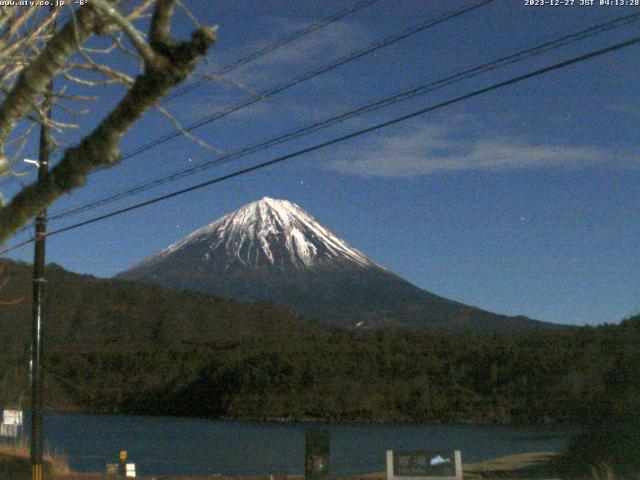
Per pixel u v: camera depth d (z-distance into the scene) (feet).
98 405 358.84
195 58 10.86
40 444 66.28
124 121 11.15
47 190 11.47
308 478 69.15
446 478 66.08
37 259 66.85
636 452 91.45
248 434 230.68
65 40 11.93
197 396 342.44
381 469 125.80
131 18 12.36
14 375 180.04
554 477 88.17
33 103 12.59
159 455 162.50
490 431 237.66
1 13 13.43
